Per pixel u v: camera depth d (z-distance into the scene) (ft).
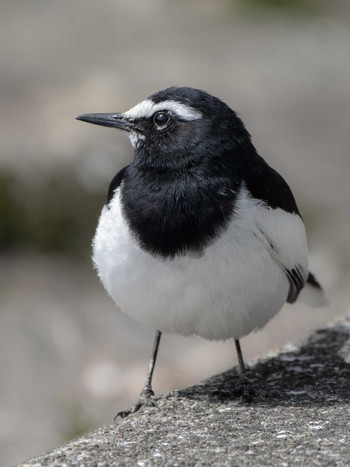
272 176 27.12
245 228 25.29
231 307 25.98
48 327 51.39
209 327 26.84
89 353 49.34
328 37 81.51
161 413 26.25
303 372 29.27
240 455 23.06
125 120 27.71
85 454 23.25
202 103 26.66
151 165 26.43
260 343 46.52
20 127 61.16
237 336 27.86
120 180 27.27
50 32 79.51
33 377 47.11
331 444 23.71
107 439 24.27
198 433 24.62
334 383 28.37
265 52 77.25
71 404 44.55
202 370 46.11
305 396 27.37
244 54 76.54
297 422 25.32
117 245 25.75
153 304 26.12
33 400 45.03
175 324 26.89
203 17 84.58
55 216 56.95
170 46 77.46
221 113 26.63
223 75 72.38
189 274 25.25
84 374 47.34
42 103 65.05
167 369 47.21
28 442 41.65
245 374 28.48
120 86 68.03
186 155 26.22
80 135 59.00
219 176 25.94
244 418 25.71
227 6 86.99
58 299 53.88
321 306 32.96
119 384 46.03
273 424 25.18
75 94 66.49
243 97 69.51
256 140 65.62
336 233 58.44
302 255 28.17
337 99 70.49
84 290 54.95
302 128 67.51
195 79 70.95
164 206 25.48
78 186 56.80
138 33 80.18
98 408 44.24
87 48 76.48
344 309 48.70
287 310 49.08
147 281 25.61
